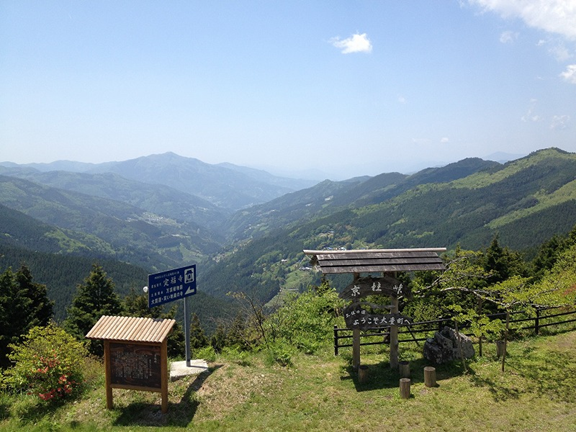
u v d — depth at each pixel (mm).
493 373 10656
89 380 11562
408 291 11547
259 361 12320
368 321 11398
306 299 17531
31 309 31375
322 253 11273
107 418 9375
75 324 34031
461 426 8320
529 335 13453
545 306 13031
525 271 36688
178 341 36250
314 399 10008
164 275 10578
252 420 9156
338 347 13688
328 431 8477
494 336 13461
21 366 10141
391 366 11500
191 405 9664
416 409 9102
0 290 28094
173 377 10703
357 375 11258
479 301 13766
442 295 18141
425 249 11672
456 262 17453
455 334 12047
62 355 10414
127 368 9555
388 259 11273
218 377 10727
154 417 9320
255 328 17516
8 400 10539
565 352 11789
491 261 30750
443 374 10922
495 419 8539
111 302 36156
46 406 10156
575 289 15188
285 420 9109
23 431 8883
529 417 8531
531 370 10695
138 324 9805
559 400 9156
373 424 8609
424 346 12344
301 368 11984
